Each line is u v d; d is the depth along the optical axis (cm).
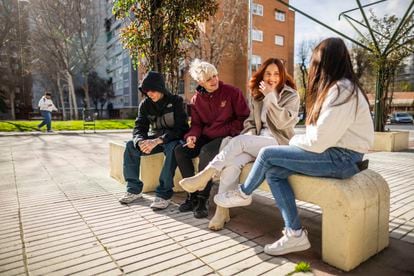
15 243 242
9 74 3797
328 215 203
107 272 199
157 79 339
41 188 408
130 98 3725
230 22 2139
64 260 215
